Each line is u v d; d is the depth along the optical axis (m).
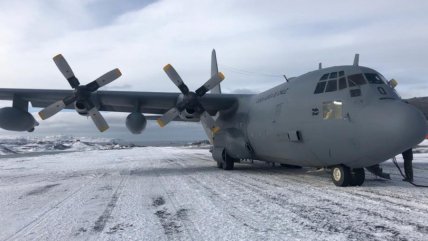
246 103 15.85
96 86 14.42
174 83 15.42
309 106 10.65
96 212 7.11
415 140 8.48
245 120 15.18
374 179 11.83
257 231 5.44
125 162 25.09
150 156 35.34
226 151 16.36
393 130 8.38
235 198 8.27
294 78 12.74
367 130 8.85
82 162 26.55
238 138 15.59
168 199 8.38
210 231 5.50
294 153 11.75
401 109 8.56
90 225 6.04
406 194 8.41
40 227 6.00
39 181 13.37
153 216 6.61
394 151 8.70
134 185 11.12
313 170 15.70
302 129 10.84
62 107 14.33
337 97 9.84
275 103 12.62
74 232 5.61
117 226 5.93
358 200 7.67
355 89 9.60
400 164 18.56
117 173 15.78
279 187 9.95
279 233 5.29
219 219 6.26
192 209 7.16
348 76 10.01
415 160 21.39
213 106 17.33
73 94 14.35
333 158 10.02
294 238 5.02
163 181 11.96
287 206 7.22
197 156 33.19
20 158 36.19
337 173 10.21
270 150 13.29
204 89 15.41
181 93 16.45
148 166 19.97
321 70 11.25
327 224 5.71
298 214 6.48
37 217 6.79
